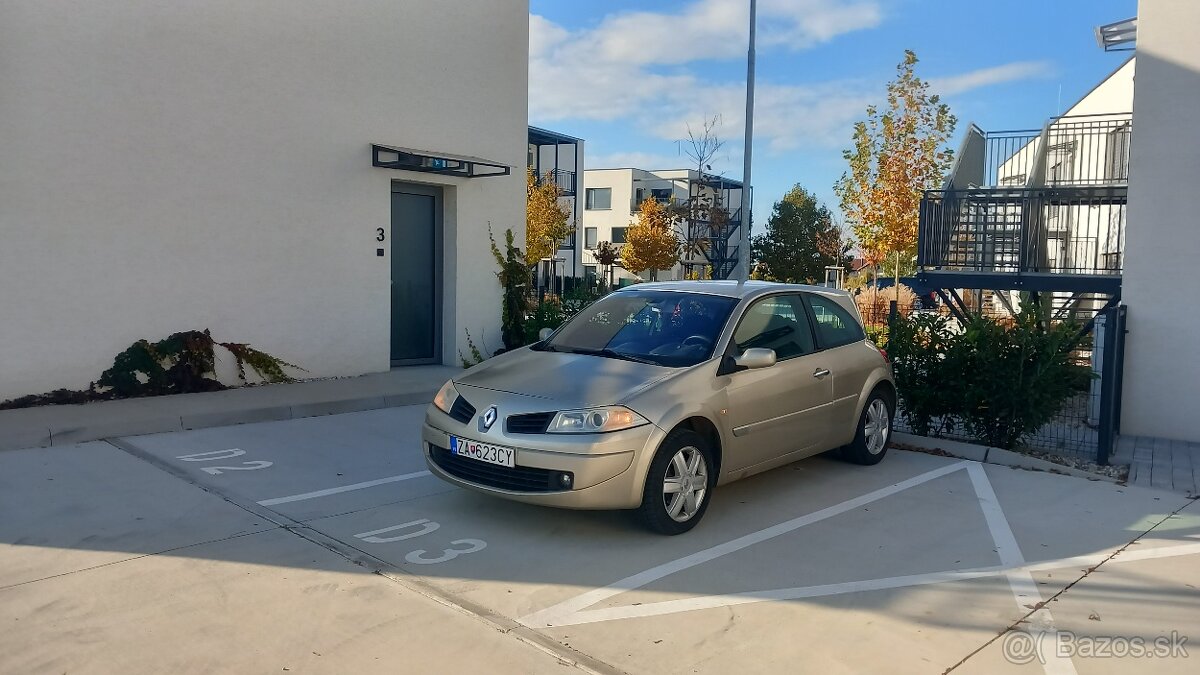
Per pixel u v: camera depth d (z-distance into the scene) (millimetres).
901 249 26000
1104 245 13180
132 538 5027
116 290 8594
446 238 11867
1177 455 8000
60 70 8070
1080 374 7695
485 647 3773
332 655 3652
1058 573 4891
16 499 5680
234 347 9508
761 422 6016
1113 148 12547
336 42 10180
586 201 56125
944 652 3855
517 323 12656
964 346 7945
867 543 5348
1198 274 8578
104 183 8438
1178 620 4266
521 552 5000
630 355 6004
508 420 5219
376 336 10930
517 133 12562
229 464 6785
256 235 9633
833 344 7020
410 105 11055
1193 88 8492
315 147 10086
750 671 3623
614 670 3602
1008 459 7648
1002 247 12602
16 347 8000
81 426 7281
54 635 3760
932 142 25312
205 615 4008
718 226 42469
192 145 9031
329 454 7219
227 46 9211
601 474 4988
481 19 11875
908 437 8273
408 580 4520
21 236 7949
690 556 5020
